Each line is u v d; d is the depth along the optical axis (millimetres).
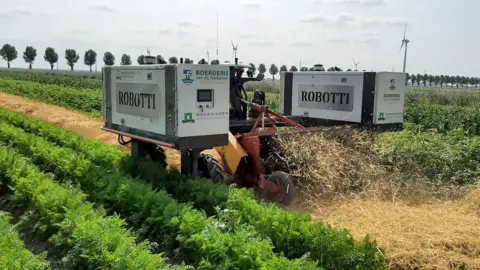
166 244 6695
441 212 8227
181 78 7879
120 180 8461
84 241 5910
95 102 26328
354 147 10320
